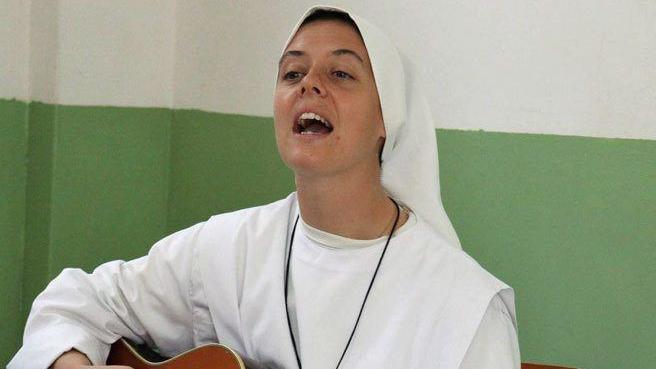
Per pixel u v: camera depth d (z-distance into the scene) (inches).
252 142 148.9
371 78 82.4
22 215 144.7
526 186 124.4
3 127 139.8
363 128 80.9
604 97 118.7
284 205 91.5
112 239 151.3
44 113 142.2
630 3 116.6
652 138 115.7
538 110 123.2
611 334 119.3
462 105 128.7
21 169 143.9
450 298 78.5
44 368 87.3
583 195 120.6
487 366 76.0
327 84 80.9
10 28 139.9
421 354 77.7
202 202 155.3
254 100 148.3
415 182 87.4
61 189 142.9
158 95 156.3
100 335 92.0
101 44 146.3
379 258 82.5
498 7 125.4
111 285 93.7
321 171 79.7
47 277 142.4
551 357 123.3
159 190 157.8
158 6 154.6
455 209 129.8
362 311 80.8
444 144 130.3
